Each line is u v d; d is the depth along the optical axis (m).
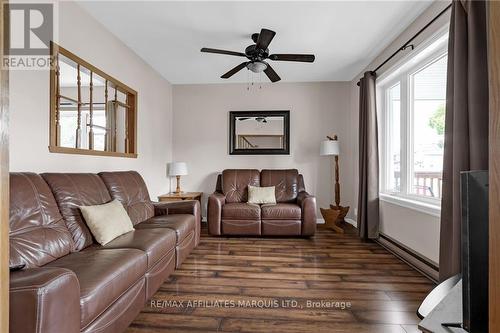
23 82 1.89
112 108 3.09
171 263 2.31
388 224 3.27
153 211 3.04
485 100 1.62
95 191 2.27
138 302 1.71
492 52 0.69
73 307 1.09
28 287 0.95
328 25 2.79
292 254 3.00
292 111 4.73
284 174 4.39
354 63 3.83
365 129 3.53
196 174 4.83
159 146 4.29
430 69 2.71
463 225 0.90
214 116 4.81
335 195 4.36
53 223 1.75
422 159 2.83
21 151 1.87
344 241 3.52
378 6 2.47
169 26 2.81
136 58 3.50
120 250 1.74
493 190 0.68
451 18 1.89
